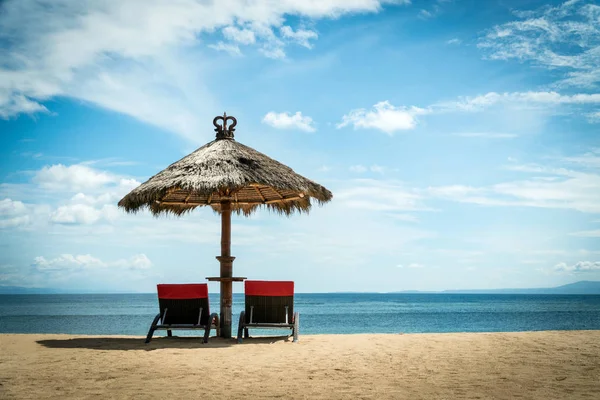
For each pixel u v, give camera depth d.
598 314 50.16
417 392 4.30
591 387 4.43
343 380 4.86
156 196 7.84
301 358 6.27
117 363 5.88
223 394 4.27
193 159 8.51
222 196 8.77
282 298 8.31
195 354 6.62
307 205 9.75
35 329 25.45
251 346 7.47
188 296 8.09
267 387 4.54
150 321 34.88
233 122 9.24
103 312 56.09
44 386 4.58
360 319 40.94
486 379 4.83
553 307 77.56
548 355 6.28
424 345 7.39
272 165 8.69
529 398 4.02
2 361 6.01
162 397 4.14
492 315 48.97
